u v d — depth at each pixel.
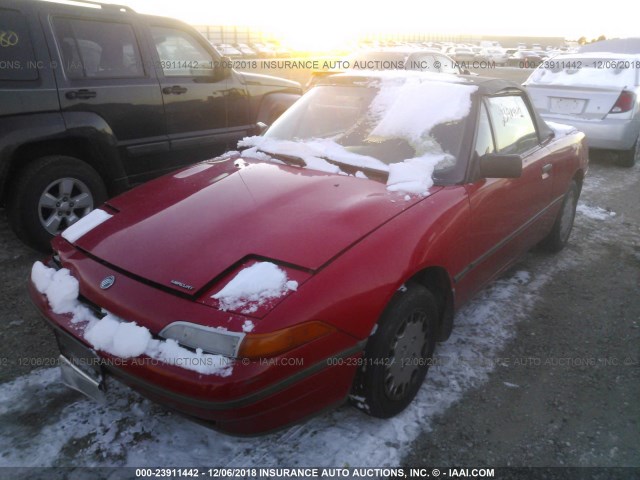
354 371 2.19
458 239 2.68
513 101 3.70
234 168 3.02
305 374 1.98
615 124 7.25
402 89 3.39
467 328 3.38
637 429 2.56
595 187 6.82
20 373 2.79
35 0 3.98
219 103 5.39
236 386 1.84
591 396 2.79
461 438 2.45
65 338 2.23
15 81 3.82
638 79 7.55
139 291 2.10
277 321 1.91
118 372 2.03
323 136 3.35
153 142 4.81
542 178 3.72
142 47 4.69
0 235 4.59
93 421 2.44
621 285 4.09
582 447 2.44
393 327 2.29
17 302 3.51
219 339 1.88
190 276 2.09
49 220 4.12
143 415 2.49
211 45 5.36
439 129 3.08
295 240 2.21
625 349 3.23
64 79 4.07
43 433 2.36
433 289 2.75
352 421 2.51
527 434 2.50
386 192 2.65
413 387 2.59
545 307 3.70
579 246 4.87
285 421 2.02
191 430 2.41
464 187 2.82
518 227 3.50
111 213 2.70
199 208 2.52
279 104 6.06
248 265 2.12
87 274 2.29
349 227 2.31
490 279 3.35
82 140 4.26
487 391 2.78
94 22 4.35
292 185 2.69
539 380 2.90
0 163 3.73
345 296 2.07
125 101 4.50
